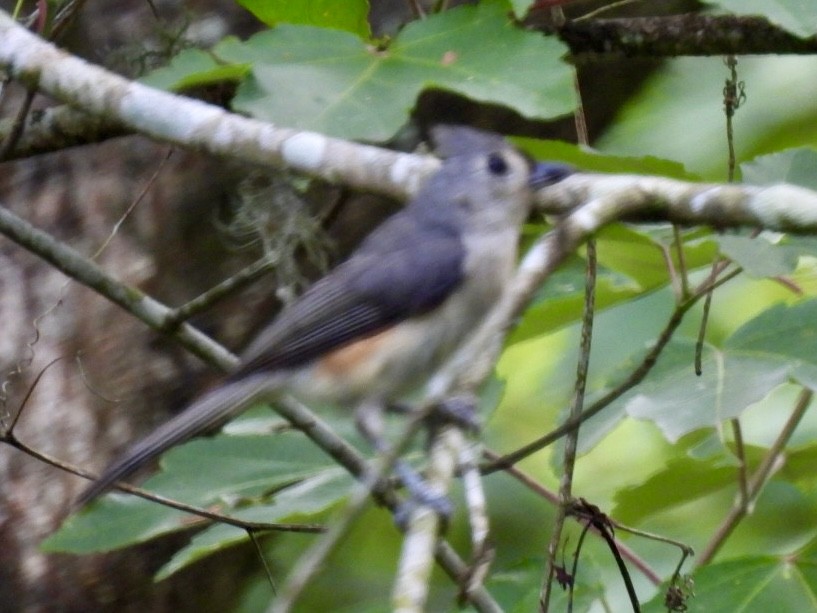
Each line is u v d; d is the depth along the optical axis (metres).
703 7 10.94
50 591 10.64
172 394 10.74
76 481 10.50
